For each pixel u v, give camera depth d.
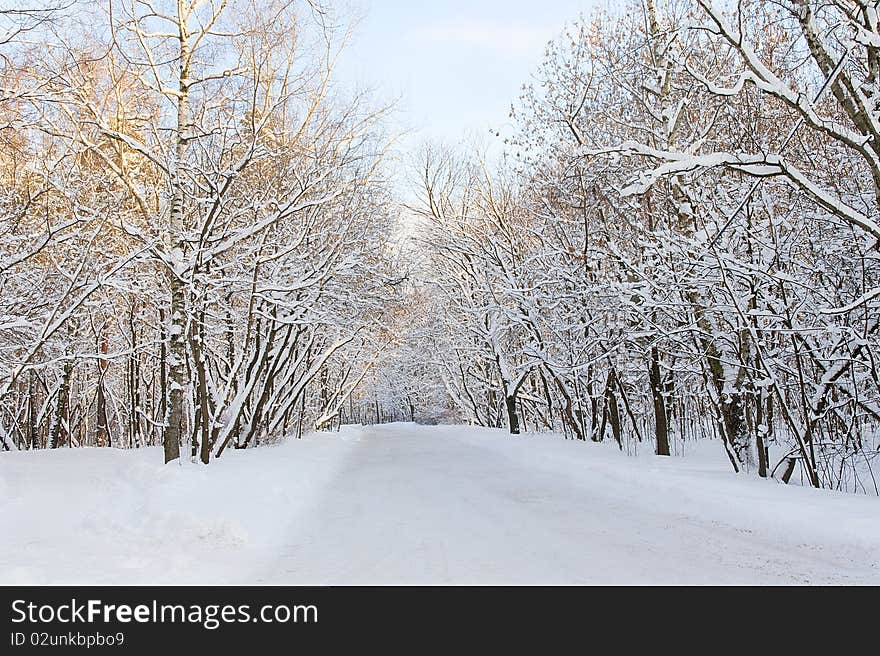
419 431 36.75
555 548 7.55
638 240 15.81
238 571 6.75
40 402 27.28
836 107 12.66
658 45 14.59
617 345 17.44
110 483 11.05
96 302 17.91
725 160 8.91
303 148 17.00
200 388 14.29
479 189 30.78
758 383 11.87
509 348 32.75
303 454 18.16
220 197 13.39
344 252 20.17
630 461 15.07
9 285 16.78
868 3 8.44
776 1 10.08
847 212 8.76
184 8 13.76
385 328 30.28
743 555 7.17
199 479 11.23
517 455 18.36
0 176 15.67
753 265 11.79
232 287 16.69
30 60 12.35
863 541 7.13
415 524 9.02
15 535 7.77
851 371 11.88
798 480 12.53
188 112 14.14
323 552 7.53
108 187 15.15
